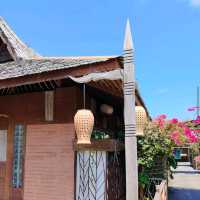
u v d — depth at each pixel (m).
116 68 3.21
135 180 2.92
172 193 7.52
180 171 13.68
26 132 4.69
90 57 4.00
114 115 6.20
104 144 4.04
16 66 4.89
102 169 4.12
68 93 4.44
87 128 3.15
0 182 4.82
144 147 4.36
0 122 4.98
